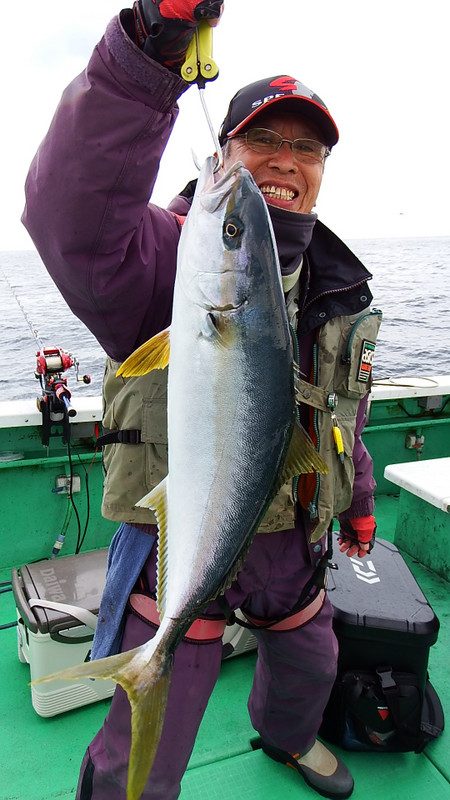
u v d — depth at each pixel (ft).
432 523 6.70
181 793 3.94
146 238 2.62
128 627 2.99
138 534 3.00
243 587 3.22
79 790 3.11
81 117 2.14
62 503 6.65
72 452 6.64
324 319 3.20
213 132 2.25
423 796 4.02
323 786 3.92
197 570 2.47
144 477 2.86
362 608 4.33
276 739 3.97
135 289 2.57
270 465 2.51
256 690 3.98
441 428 8.90
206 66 2.13
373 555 5.23
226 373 2.33
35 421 6.23
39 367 6.12
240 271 2.29
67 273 2.39
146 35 2.10
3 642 5.43
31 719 4.55
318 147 2.95
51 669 4.40
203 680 3.02
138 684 2.39
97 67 2.11
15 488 6.43
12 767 4.12
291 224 2.89
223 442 2.39
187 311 2.28
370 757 4.33
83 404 6.68
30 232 2.40
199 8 2.01
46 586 4.82
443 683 5.07
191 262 2.26
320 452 3.22
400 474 6.54
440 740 4.50
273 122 2.88
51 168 2.21
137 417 2.85
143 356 2.47
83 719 4.57
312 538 3.24
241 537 2.54
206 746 4.34
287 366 2.46
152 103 2.15
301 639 3.51
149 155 2.23
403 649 4.20
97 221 2.25
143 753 2.36
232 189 2.28
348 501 3.57
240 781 4.04
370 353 3.40
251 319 2.33
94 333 2.74
